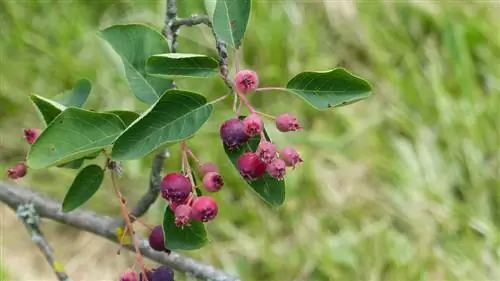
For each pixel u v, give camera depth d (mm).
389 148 1126
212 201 533
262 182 550
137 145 517
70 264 1012
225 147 544
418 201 1057
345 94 536
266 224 1021
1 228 1022
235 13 555
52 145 515
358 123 1146
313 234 1017
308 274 975
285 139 1106
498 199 1072
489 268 987
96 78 1151
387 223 1038
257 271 985
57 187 1043
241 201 1042
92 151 521
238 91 532
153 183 625
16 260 996
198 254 979
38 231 647
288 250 1001
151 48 573
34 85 1155
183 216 533
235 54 551
